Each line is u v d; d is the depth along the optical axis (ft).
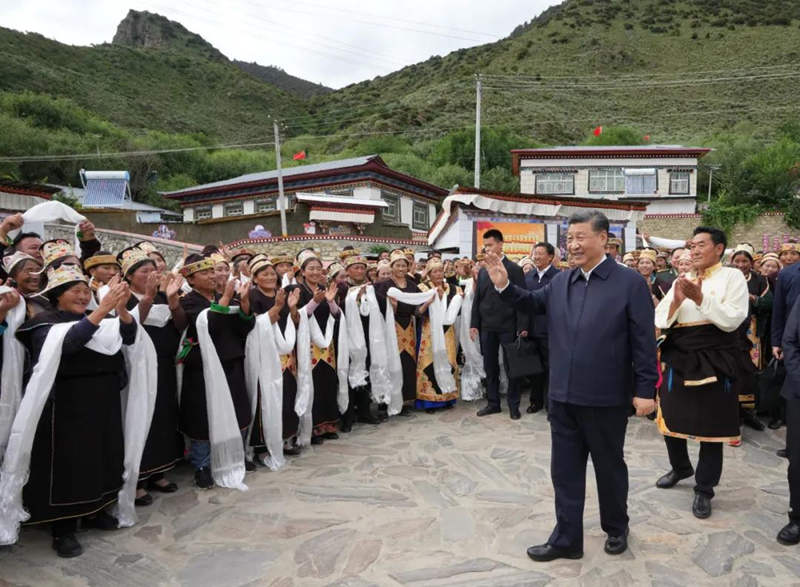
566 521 10.27
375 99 276.62
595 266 9.90
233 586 9.83
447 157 146.72
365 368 18.72
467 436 17.70
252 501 13.24
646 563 10.25
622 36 273.95
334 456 16.17
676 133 158.92
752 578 9.75
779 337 15.76
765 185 92.43
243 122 256.93
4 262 13.29
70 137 132.46
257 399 15.23
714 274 12.28
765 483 13.82
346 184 83.05
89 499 11.00
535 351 18.80
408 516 12.34
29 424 10.30
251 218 69.87
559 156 95.50
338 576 10.03
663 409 12.75
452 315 20.53
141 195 130.11
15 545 11.39
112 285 11.45
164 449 13.47
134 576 10.22
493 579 9.82
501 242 19.83
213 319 13.75
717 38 251.80
